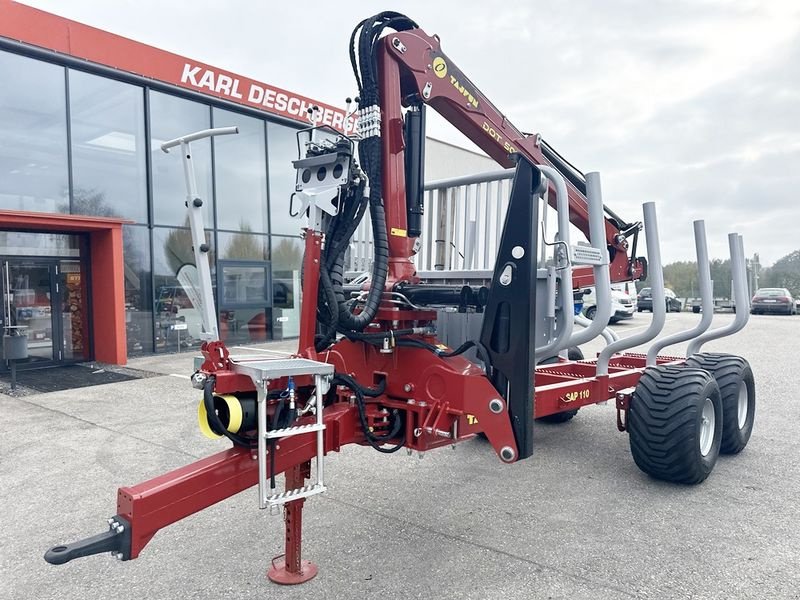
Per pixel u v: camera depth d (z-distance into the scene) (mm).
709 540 3484
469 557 3283
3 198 9867
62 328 10781
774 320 22031
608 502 4102
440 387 3334
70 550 2180
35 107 10172
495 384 3285
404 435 3488
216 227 12953
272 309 14148
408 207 3904
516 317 3170
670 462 4246
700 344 5996
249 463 2697
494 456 5203
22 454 5227
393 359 3537
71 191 10617
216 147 12906
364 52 3570
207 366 2664
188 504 2479
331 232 3283
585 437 5844
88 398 7637
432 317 3588
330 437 3125
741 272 5742
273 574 3059
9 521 3826
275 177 14180
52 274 10703
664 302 4609
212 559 3293
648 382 4469
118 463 4953
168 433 5871
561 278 3658
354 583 3006
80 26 10461
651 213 4664
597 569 3139
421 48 3973
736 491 4309
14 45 9703
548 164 5562
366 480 4562
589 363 6090
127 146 11453
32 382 8906
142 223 11695
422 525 3717
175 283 12242
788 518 3811
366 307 3283
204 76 12328
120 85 11297
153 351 11875
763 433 5961
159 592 2955
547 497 4199
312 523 3750
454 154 18250
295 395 2936
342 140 3135
